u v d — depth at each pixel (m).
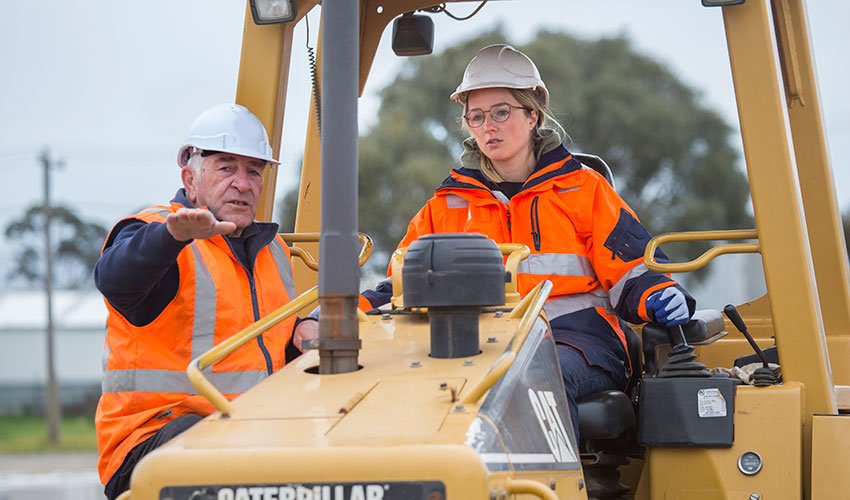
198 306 4.90
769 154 5.23
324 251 3.96
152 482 3.32
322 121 3.99
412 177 29.59
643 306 5.48
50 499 24.14
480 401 3.60
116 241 4.80
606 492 5.54
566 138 6.48
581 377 5.37
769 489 4.99
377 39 6.79
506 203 5.96
